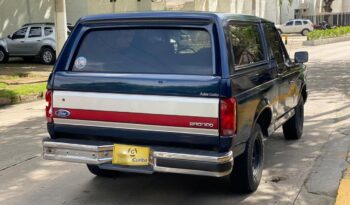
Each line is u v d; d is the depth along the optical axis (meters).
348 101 11.37
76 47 5.19
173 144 4.67
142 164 4.69
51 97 5.05
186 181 5.93
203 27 4.80
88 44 5.20
